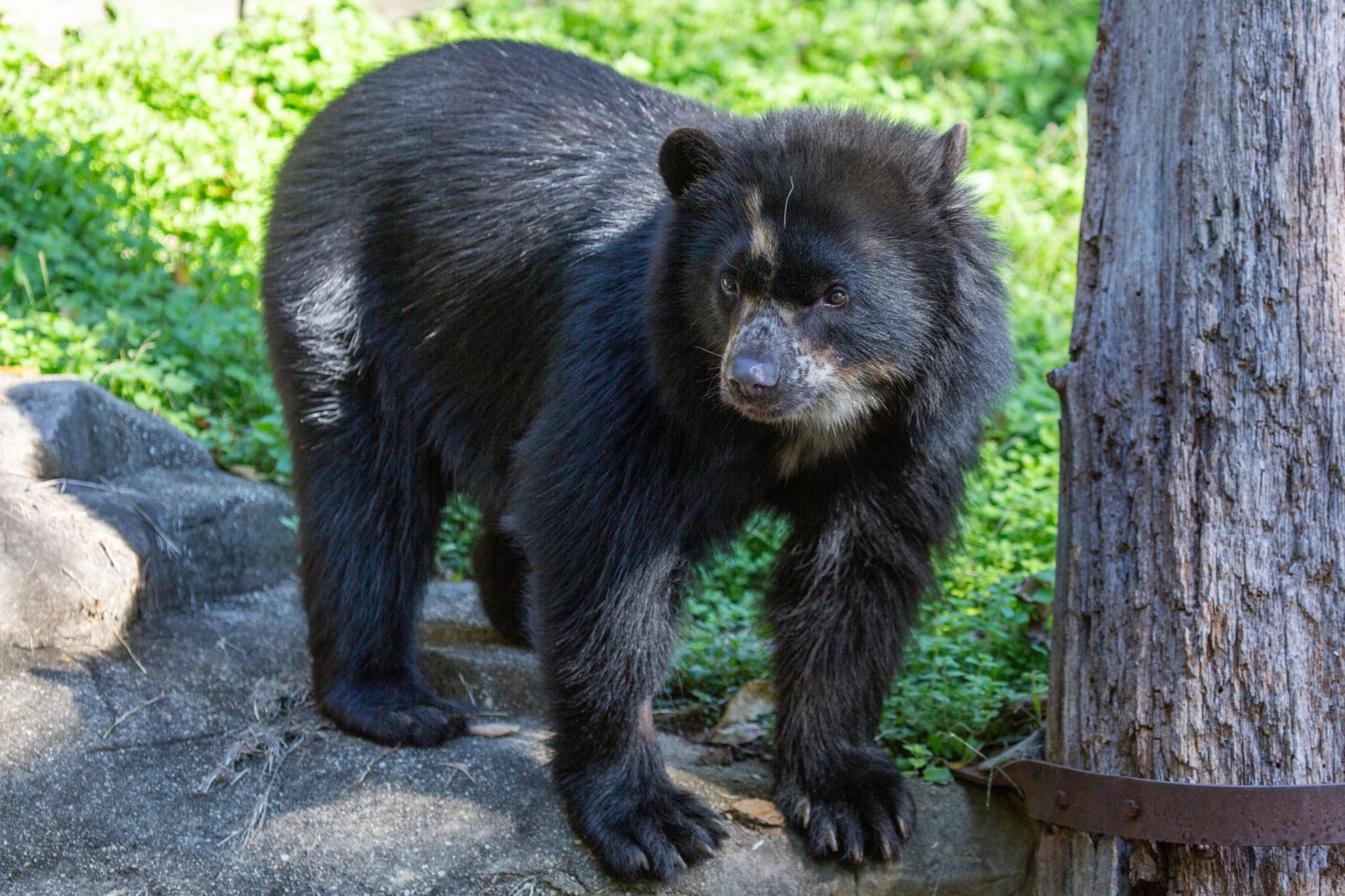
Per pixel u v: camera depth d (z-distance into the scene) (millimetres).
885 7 15000
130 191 9992
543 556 5578
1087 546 5273
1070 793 5113
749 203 5125
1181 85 5215
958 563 7645
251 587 7375
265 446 8445
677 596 5703
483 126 6320
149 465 7543
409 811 5617
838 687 5867
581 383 5516
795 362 5035
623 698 5547
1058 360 9758
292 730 6094
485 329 6215
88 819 5414
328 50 11570
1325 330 4832
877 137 5348
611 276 5621
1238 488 4855
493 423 6359
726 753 6441
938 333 5344
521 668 6816
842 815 5680
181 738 5922
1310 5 4973
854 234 5086
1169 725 4883
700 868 5516
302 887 5281
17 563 6094
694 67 13023
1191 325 5027
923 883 5629
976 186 5629
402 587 6512
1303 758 4645
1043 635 6934
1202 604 4859
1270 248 4918
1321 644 4688
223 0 12188
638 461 5441
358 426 6500
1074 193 11836
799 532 5918
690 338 5309
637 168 5961
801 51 14219
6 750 5562
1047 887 5324
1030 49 14992
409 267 6406
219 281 9500
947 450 5535
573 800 5582
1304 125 4934
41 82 10961
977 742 6320
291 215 6602
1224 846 4699
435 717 6125
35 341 8320
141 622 6594
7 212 9461
